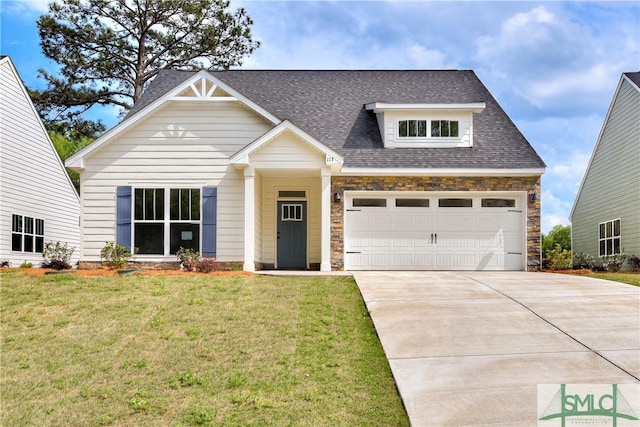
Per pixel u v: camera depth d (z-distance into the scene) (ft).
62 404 23.06
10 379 25.35
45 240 74.79
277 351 28.45
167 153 55.11
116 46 95.91
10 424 21.47
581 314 33.81
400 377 24.86
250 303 36.68
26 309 35.19
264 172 55.83
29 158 70.33
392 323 32.40
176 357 27.78
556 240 142.00
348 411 22.13
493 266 57.11
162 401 23.22
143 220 54.54
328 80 69.31
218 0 99.19
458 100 64.54
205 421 21.49
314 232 60.18
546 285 43.04
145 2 94.38
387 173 56.03
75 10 93.35
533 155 58.13
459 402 22.30
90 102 98.53
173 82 65.21
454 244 57.16
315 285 42.37
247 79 69.15
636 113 64.75
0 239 62.75
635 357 26.61
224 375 25.67
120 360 27.48
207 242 54.44
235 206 54.85
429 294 39.52
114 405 22.98
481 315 33.83
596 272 57.72
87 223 54.49
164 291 39.24
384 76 70.33
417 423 20.72
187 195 54.90
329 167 53.01
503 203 57.67
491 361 26.45
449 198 57.52
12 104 65.82
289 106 64.13
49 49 94.07
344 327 32.07
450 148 59.26
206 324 32.42
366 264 56.65
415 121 59.67
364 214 57.06
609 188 72.95
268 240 59.93
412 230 57.16
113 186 54.75
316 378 25.21
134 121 54.29
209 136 55.26
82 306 35.78
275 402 22.90
